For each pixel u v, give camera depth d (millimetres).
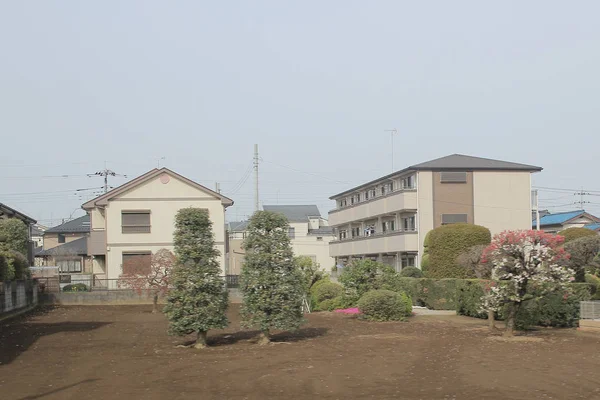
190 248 15109
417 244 39406
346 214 51562
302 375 10406
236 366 11664
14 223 31078
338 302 25953
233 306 29641
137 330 19188
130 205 36438
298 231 65500
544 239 15000
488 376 9961
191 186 36875
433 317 22078
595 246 20578
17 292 25375
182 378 10453
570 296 17109
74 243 48750
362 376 10195
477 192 39938
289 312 15406
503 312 17500
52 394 9227
